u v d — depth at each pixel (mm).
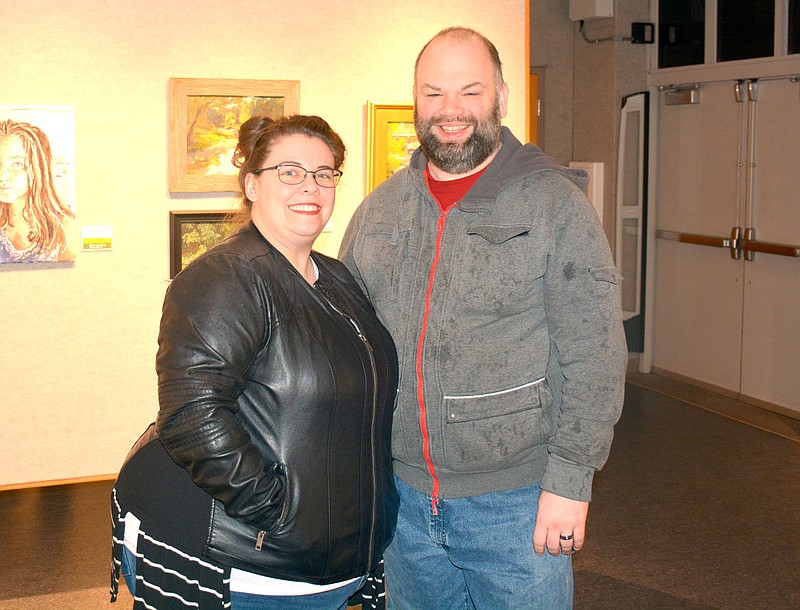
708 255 6473
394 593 2365
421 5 4184
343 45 4109
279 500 1826
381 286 2182
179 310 1812
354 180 4199
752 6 5961
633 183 6957
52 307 3959
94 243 3957
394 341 2127
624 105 6855
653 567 3689
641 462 4992
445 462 2102
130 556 1971
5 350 3928
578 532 2047
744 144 6078
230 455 1768
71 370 4023
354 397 1901
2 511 4203
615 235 6988
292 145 1939
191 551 1864
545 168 2062
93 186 3926
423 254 2127
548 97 7246
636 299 7059
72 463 4082
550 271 2025
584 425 2014
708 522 4152
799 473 4801
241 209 2082
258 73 4031
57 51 3803
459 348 2047
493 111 2066
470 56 2043
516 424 2064
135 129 3941
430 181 2168
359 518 1938
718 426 5664
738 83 6035
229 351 1785
